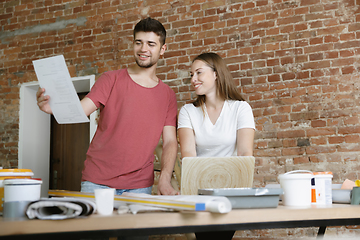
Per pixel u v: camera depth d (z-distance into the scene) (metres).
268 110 3.37
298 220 1.01
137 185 1.71
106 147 1.72
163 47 1.90
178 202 0.90
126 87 1.79
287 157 3.26
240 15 3.56
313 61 3.29
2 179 1.06
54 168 4.40
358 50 3.19
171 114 1.92
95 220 0.81
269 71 3.40
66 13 4.15
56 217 0.79
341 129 3.15
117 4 3.99
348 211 1.08
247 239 3.22
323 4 3.33
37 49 4.18
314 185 1.28
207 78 1.88
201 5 3.70
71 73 4.04
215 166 1.25
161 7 3.83
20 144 4.04
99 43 3.99
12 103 4.14
